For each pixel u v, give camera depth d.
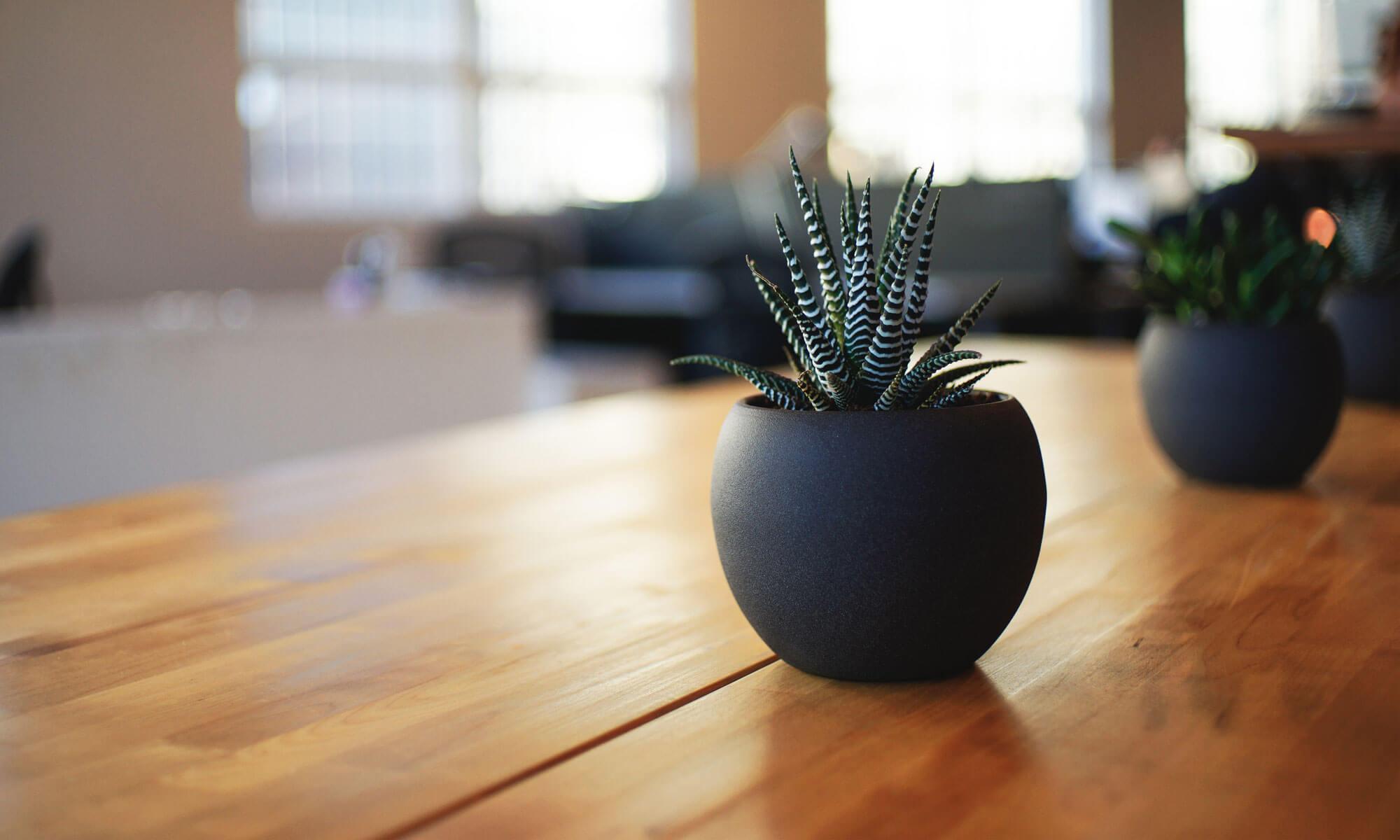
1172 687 0.53
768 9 6.39
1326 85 2.77
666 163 6.13
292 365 2.71
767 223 4.04
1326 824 0.43
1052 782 0.46
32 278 3.44
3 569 0.73
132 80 4.60
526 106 5.67
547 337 4.16
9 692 0.56
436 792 0.46
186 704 0.54
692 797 0.46
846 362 0.56
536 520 0.81
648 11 6.04
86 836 0.45
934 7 7.62
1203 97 9.16
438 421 2.96
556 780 0.47
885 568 0.52
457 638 0.60
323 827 0.45
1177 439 0.85
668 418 1.18
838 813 0.44
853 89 7.14
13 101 4.40
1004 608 0.54
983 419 0.54
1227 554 0.70
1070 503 0.81
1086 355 1.56
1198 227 0.87
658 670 0.56
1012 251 3.41
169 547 0.77
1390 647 0.56
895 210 0.56
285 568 0.72
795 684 0.54
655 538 0.76
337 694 0.54
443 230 5.02
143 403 2.50
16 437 2.37
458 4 5.43
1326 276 0.83
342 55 5.14
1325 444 0.83
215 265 4.80
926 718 0.51
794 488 0.53
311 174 5.11
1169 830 0.43
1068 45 8.57
